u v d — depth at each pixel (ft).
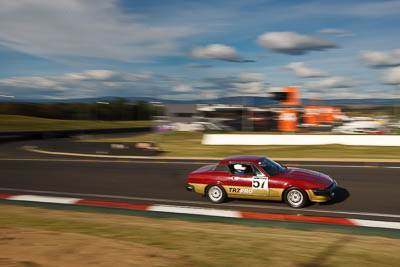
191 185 30.45
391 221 23.67
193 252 15.88
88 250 16.08
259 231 20.59
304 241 17.92
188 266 14.05
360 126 82.17
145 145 65.92
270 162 29.71
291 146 68.95
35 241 17.60
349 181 36.94
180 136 100.53
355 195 31.01
